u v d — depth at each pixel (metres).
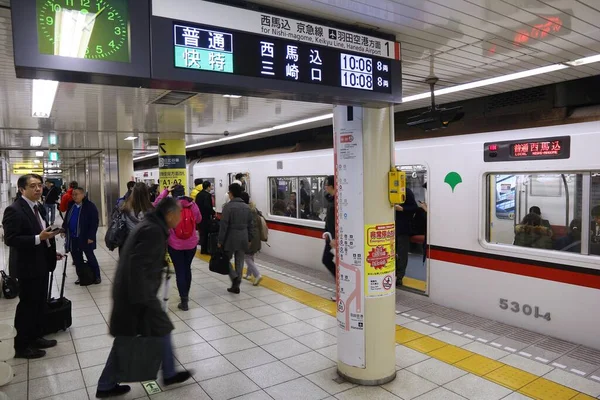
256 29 2.68
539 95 5.62
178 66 2.38
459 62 4.40
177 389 3.74
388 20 3.15
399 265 6.60
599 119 4.41
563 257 4.63
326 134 9.23
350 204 3.75
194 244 5.92
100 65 2.16
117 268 3.25
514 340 4.72
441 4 2.90
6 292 6.49
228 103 6.21
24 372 4.07
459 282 5.70
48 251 4.69
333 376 3.96
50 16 2.05
